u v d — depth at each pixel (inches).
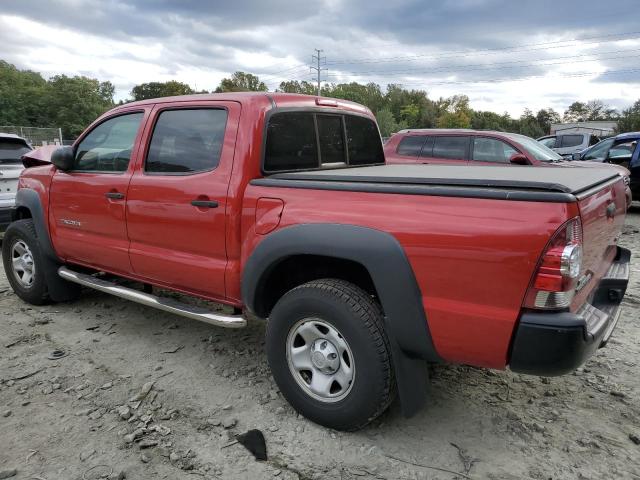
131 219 143.9
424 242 92.4
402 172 126.1
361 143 168.7
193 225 128.7
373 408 102.7
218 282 126.9
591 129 1975.9
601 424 113.6
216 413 118.7
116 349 153.1
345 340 103.8
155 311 184.7
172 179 133.3
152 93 3821.4
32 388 130.0
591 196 91.8
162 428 112.9
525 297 84.7
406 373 101.2
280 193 112.7
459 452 104.4
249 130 121.6
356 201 101.6
